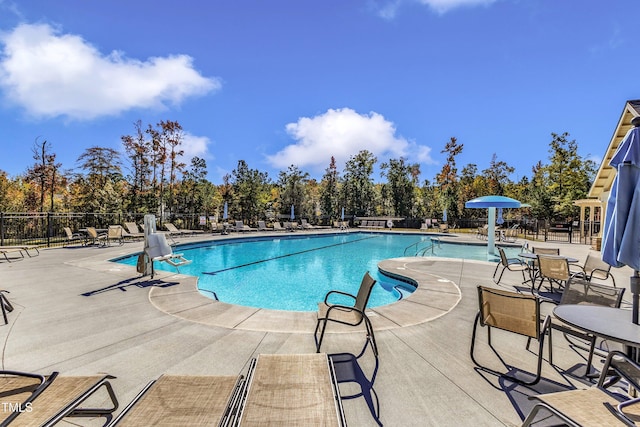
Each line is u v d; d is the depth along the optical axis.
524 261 7.95
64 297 5.21
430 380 2.73
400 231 24.27
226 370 2.87
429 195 35.94
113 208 20.39
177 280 6.46
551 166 29.36
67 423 2.17
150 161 24.33
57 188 21.97
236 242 16.84
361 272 9.69
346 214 34.28
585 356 3.22
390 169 35.06
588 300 3.26
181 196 26.08
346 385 2.64
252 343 3.47
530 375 2.83
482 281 6.89
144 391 1.84
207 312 4.53
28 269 7.46
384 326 4.05
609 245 2.58
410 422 2.18
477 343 3.54
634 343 2.03
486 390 2.59
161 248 6.50
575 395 1.88
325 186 36.53
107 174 22.70
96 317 4.27
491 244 12.27
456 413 2.28
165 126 24.56
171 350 3.28
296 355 2.33
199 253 13.15
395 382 2.70
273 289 7.62
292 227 23.61
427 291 5.93
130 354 3.17
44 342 3.44
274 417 1.63
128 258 10.07
